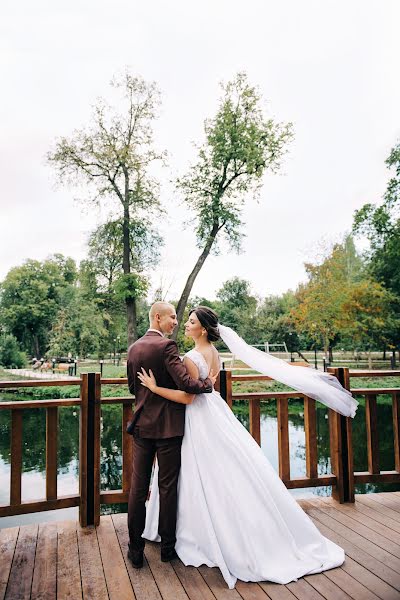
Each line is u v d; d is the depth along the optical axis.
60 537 2.61
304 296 19.59
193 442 2.33
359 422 10.54
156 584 2.06
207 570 2.20
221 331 2.87
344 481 3.22
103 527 2.76
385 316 18.33
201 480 2.29
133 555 2.23
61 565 2.26
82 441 2.78
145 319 26.97
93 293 25.38
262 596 1.95
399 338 19.59
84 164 19.28
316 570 2.15
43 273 45.38
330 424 3.34
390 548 2.44
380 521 2.84
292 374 2.83
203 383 2.22
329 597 1.92
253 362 2.87
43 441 9.09
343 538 2.57
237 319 29.97
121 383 2.90
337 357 25.06
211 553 2.22
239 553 2.14
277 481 2.37
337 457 3.22
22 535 2.63
